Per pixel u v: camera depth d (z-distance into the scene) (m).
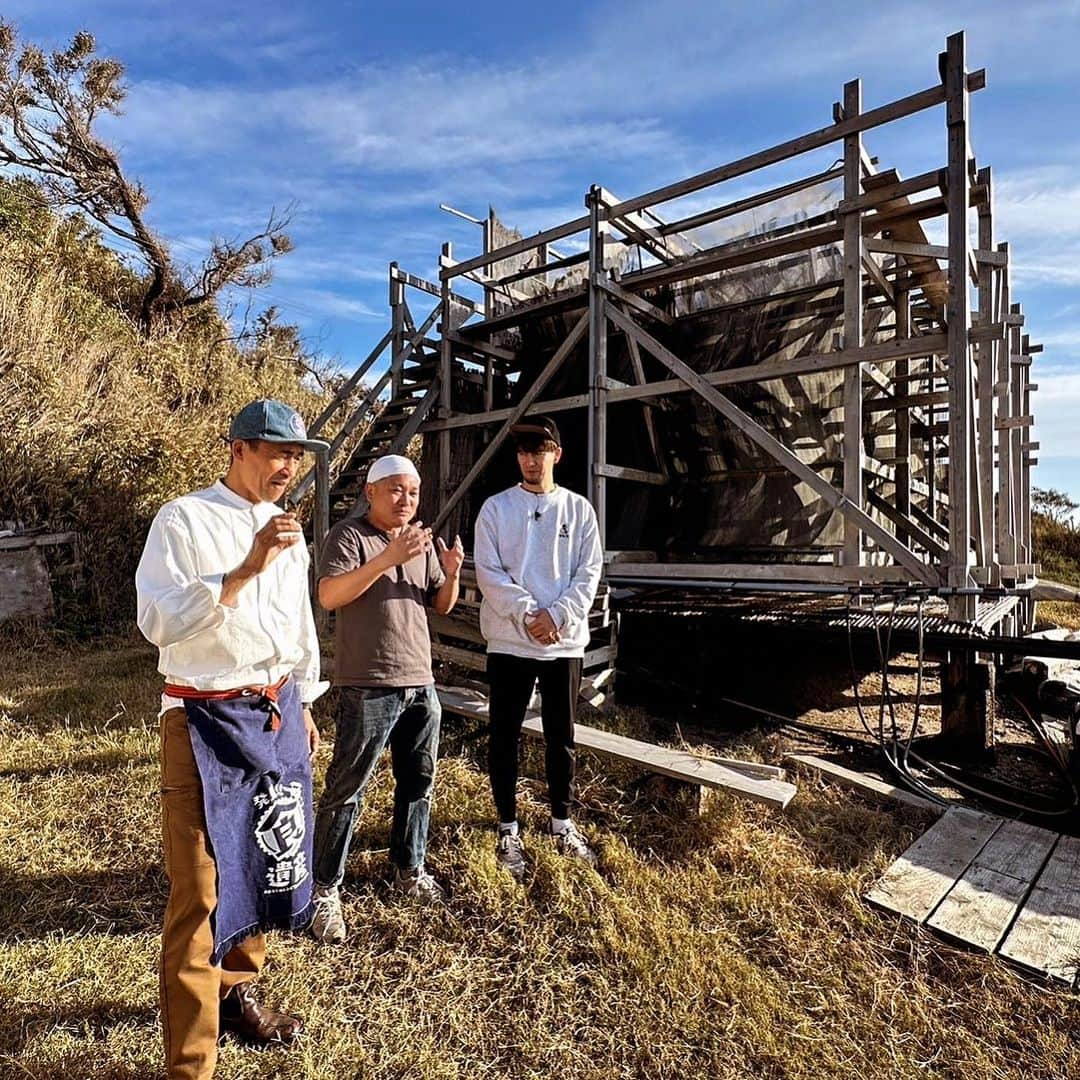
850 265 4.68
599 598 4.87
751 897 2.60
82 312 10.60
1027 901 2.63
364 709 2.21
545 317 7.47
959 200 4.24
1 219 10.95
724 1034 1.96
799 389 5.86
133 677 5.38
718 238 6.17
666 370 6.54
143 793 3.24
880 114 4.51
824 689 5.87
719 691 5.29
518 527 2.78
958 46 4.24
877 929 2.47
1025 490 7.00
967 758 4.47
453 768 3.57
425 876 2.54
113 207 13.28
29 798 3.21
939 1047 1.97
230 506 1.66
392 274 8.07
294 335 16.27
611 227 6.13
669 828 3.06
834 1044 1.95
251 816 1.62
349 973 2.15
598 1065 1.86
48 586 6.98
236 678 1.61
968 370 4.28
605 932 2.33
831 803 3.44
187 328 13.59
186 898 1.53
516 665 2.70
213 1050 1.55
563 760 2.77
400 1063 1.83
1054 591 6.77
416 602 2.35
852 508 4.59
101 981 2.05
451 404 7.83
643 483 6.57
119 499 7.92
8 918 2.36
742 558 6.24
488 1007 2.04
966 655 4.49
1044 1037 2.01
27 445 7.49
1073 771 3.77
